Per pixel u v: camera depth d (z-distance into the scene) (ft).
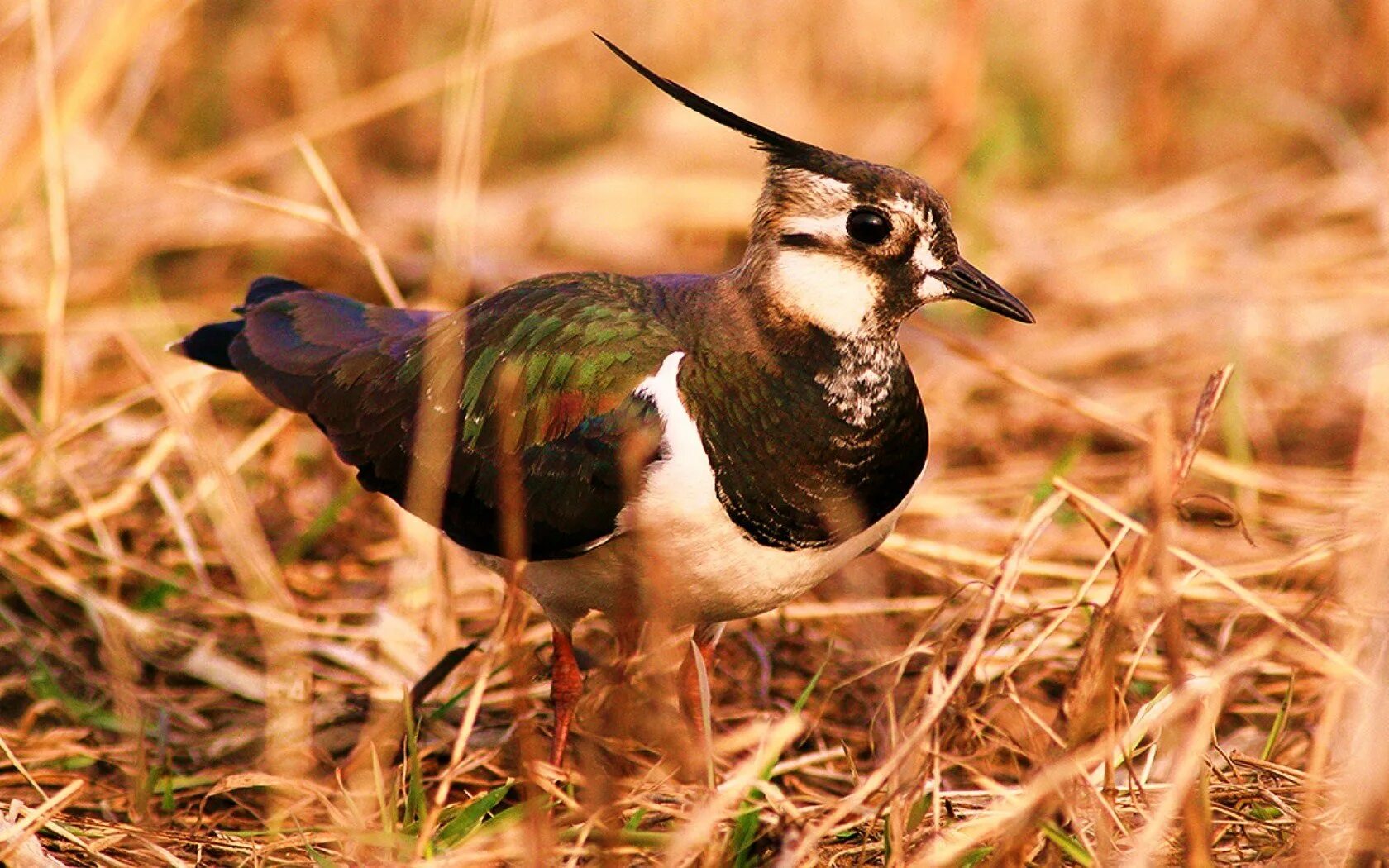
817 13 64.23
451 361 34.04
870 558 40.47
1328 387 48.62
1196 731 25.62
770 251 32.27
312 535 40.52
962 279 32.53
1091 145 63.00
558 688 34.06
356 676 37.81
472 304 35.14
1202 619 37.73
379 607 38.93
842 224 31.94
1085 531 42.42
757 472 31.37
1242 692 35.14
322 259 54.08
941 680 28.32
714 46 64.23
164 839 30.50
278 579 38.88
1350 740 29.30
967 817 29.76
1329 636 34.14
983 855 27.94
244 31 61.62
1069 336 51.75
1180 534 41.75
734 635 38.99
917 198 32.14
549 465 32.17
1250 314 50.80
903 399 32.63
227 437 46.68
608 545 32.01
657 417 31.42
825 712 36.50
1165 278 53.72
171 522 42.16
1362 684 28.66
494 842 29.04
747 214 57.47
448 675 36.35
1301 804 29.22
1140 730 28.35
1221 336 50.52
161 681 37.86
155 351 48.52
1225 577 30.09
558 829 29.43
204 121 60.34
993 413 48.37
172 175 53.98
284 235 53.88
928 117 60.85
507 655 36.52
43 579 39.68
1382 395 43.73
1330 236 55.36
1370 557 31.73
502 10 61.26
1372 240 54.24
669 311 32.96
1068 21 64.44
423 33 62.59
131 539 42.16
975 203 57.00
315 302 37.81
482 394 33.35
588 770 29.43
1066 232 56.75
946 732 30.01
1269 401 48.37
